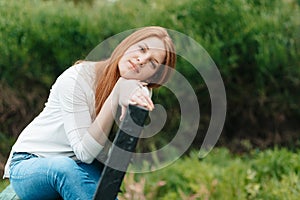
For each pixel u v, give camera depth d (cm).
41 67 739
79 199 322
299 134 792
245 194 595
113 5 779
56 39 741
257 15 782
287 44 780
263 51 772
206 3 771
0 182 661
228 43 770
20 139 355
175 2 775
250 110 788
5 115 738
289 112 789
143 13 768
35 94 741
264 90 780
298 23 784
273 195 588
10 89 737
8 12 747
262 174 644
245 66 776
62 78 346
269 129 794
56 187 330
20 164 343
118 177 308
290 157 674
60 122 344
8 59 734
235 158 757
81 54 745
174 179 623
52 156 343
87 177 328
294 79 778
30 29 739
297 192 582
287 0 805
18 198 351
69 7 769
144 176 625
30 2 762
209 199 580
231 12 774
